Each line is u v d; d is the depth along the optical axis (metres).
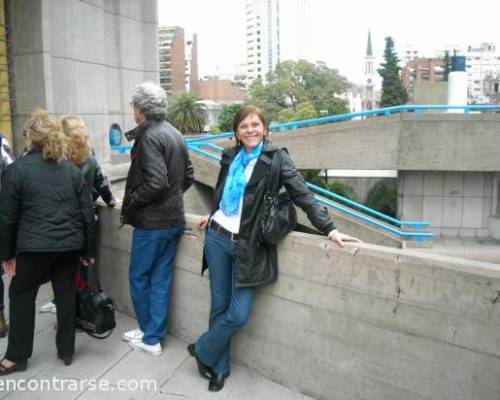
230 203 2.63
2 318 3.46
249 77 170.88
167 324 3.54
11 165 2.73
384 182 16.89
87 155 3.48
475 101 111.75
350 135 10.91
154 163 2.88
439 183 12.64
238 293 2.67
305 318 2.71
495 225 12.27
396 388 2.38
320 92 62.94
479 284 2.08
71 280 3.03
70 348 3.06
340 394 2.61
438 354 2.23
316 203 2.56
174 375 2.97
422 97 19.44
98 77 10.16
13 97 8.60
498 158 10.33
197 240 3.26
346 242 2.52
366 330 2.46
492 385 2.09
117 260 3.94
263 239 2.56
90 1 9.84
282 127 10.95
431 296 2.22
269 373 2.92
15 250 2.77
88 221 2.94
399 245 8.83
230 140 11.34
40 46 8.30
